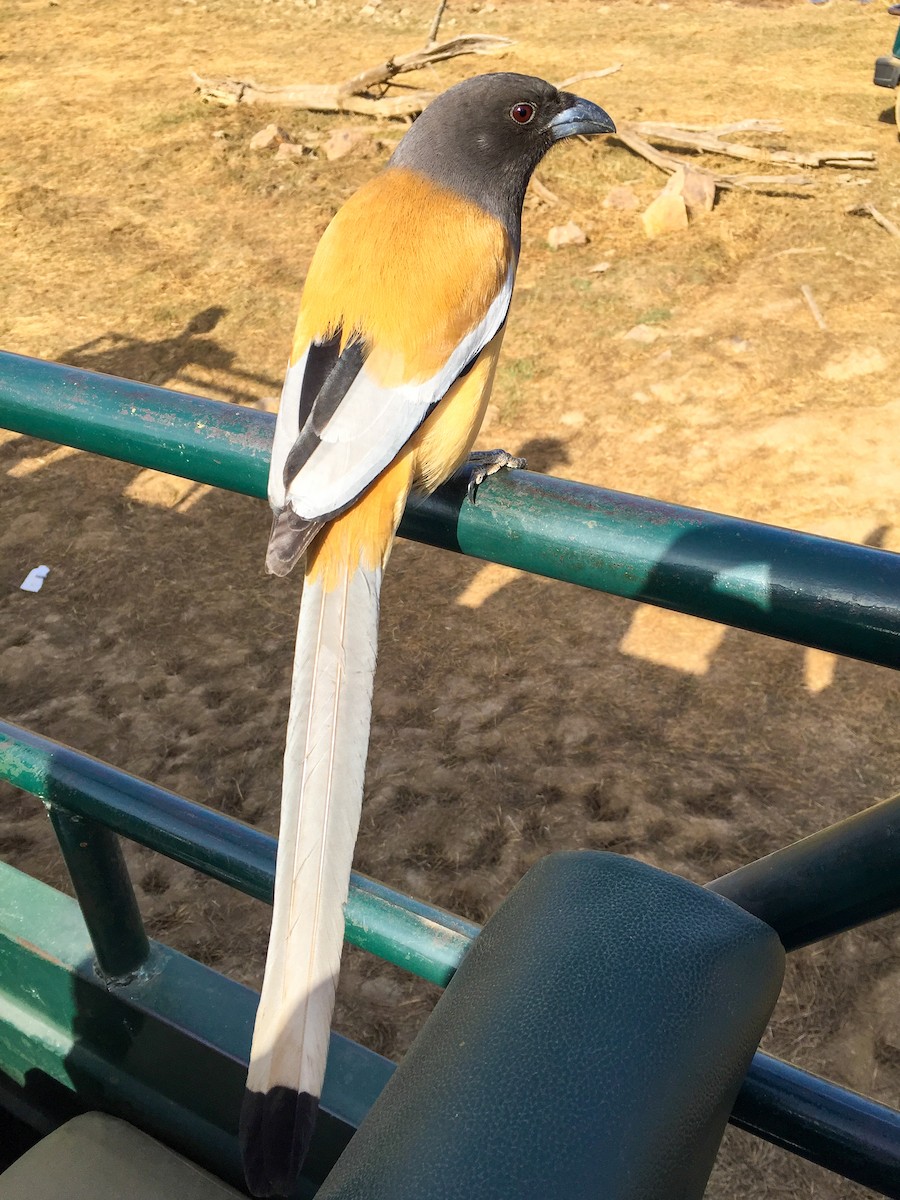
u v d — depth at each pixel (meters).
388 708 8.20
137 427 1.92
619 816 7.17
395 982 6.07
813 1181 4.91
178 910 6.67
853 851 1.28
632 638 8.77
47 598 9.62
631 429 11.26
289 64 21.73
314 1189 2.00
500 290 2.45
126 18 24.75
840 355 12.13
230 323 13.54
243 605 9.48
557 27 23.94
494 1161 0.92
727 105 19.17
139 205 16.38
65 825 1.92
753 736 7.80
